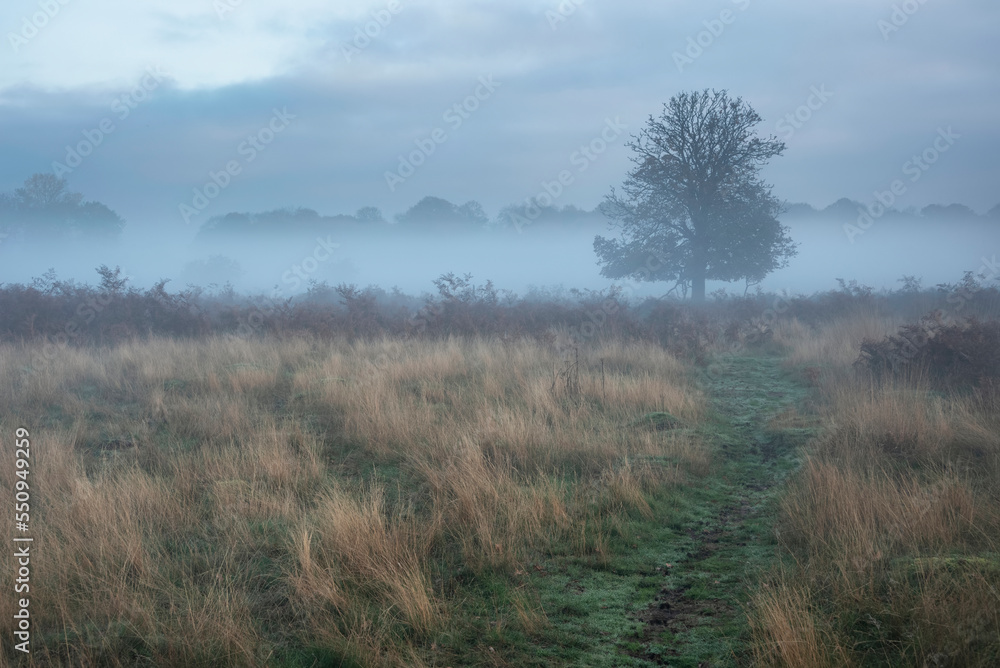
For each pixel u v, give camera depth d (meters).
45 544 4.65
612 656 3.81
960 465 6.35
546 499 5.86
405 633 3.92
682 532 5.77
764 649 3.59
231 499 5.80
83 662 3.52
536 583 4.66
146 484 5.91
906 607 3.73
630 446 7.76
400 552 4.79
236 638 3.67
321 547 4.83
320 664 3.59
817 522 5.22
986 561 4.10
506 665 3.67
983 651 3.22
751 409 10.46
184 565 4.61
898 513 5.00
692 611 4.34
